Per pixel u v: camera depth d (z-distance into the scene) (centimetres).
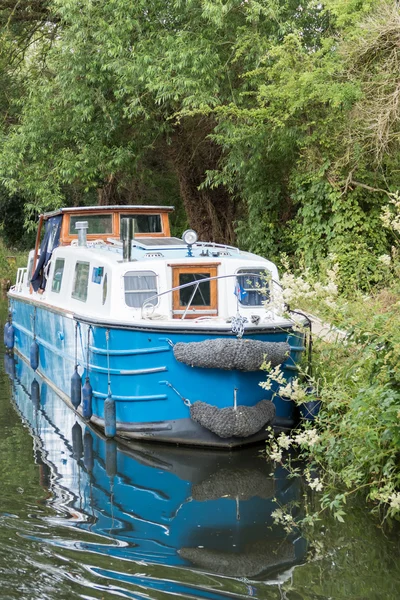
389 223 714
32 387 1350
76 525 668
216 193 2131
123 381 986
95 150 1914
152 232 1371
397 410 624
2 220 3609
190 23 1736
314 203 1572
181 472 844
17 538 633
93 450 938
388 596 530
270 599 527
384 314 682
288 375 973
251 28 1664
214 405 938
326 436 746
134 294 1030
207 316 1048
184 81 1634
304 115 1565
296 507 716
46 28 2356
